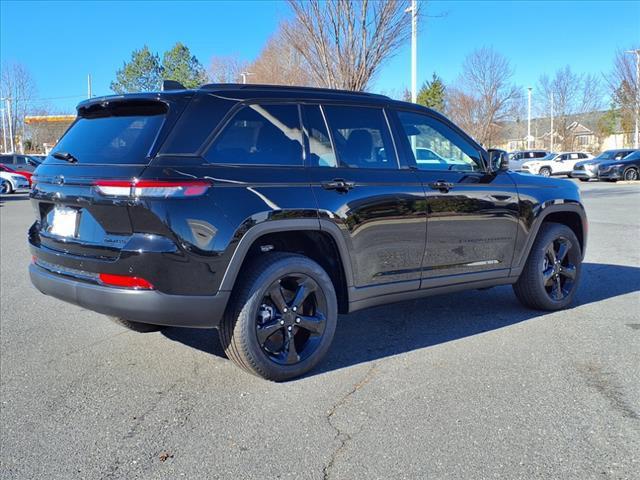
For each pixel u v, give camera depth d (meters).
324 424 3.31
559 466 2.85
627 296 6.09
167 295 3.39
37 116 51.94
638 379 3.88
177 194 3.37
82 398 3.70
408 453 2.98
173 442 3.13
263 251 3.93
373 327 5.15
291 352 3.89
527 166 36.38
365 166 4.26
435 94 59.28
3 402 3.64
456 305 5.86
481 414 3.40
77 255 3.64
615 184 26.33
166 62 57.19
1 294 6.50
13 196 24.91
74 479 2.79
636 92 35.50
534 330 4.97
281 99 3.97
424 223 4.46
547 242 5.38
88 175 3.55
